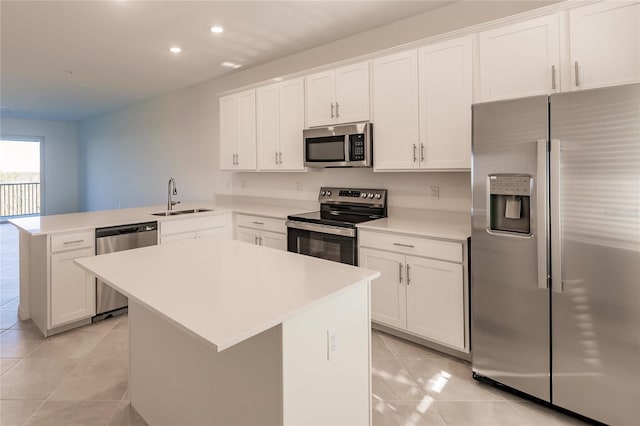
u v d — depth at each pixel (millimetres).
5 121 8172
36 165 8977
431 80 2686
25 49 3861
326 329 1385
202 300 1306
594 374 1799
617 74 1956
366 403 1594
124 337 2924
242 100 4191
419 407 2027
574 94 1772
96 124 8148
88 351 2693
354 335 1528
